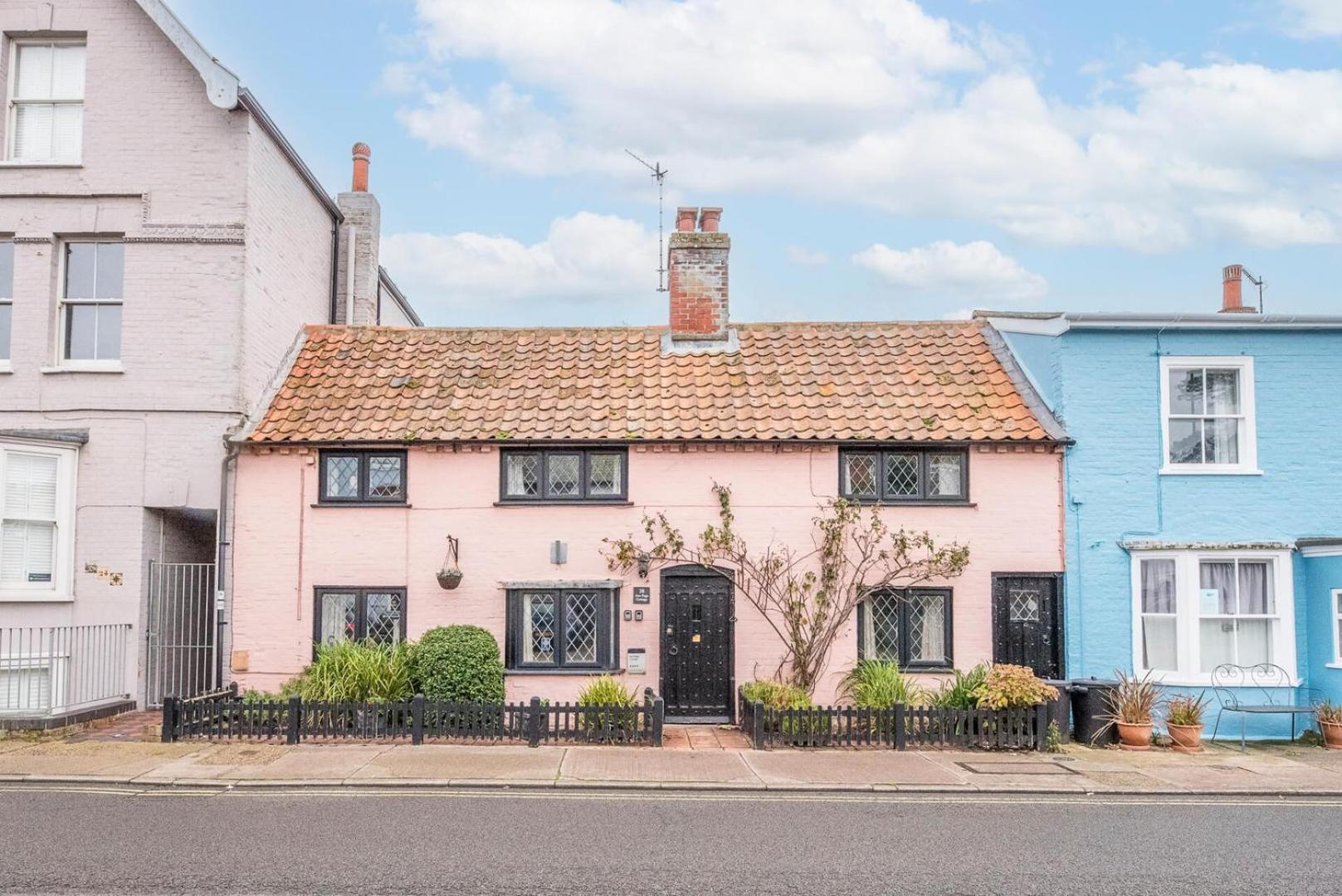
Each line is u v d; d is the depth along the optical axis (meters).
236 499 14.79
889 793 10.51
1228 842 8.73
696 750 12.26
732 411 15.16
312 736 12.41
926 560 14.40
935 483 14.85
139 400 15.01
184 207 15.37
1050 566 14.60
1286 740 14.05
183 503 14.80
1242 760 12.34
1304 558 14.58
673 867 7.81
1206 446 15.06
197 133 15.44
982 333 17.20
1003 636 14.49
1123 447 14.82
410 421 14.98
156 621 15.03
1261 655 14.60
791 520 14.67
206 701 12.84
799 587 14.55
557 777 10.66
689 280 17.17
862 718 12.67
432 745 12.17
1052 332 14.94
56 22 15.55
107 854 7.96
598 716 12.61
